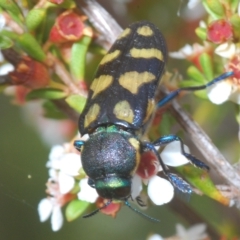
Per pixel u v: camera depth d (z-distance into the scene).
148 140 0.11
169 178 0.11
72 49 0.11
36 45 0.11
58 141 0.14
